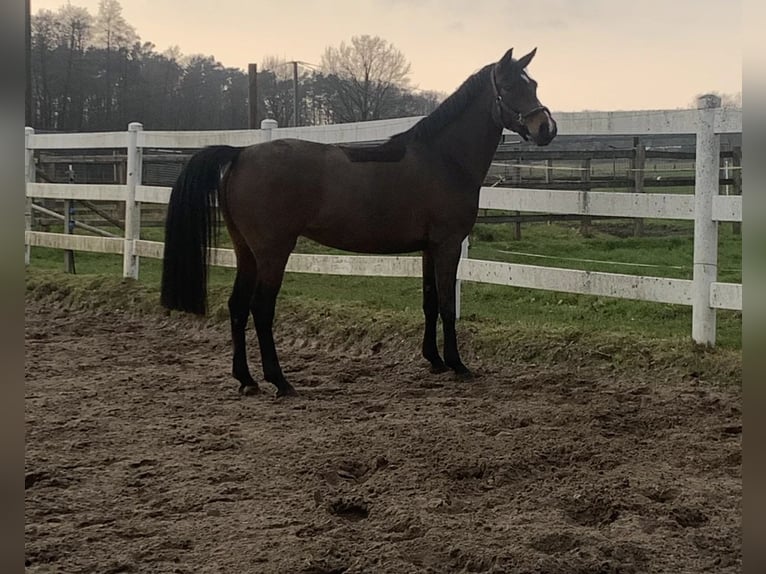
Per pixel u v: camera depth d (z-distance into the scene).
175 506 3.04
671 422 4.17
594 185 11.62
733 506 3.02
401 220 5.17
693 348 5.27
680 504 3.02
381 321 6.44
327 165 5.00
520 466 3.48
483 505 3.07
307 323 6.75
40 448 3.79
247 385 4.97
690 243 11.04
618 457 3.60
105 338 6.83
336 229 5.10
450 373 5.46
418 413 4.43
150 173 13.43
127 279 8.53
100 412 4.47
